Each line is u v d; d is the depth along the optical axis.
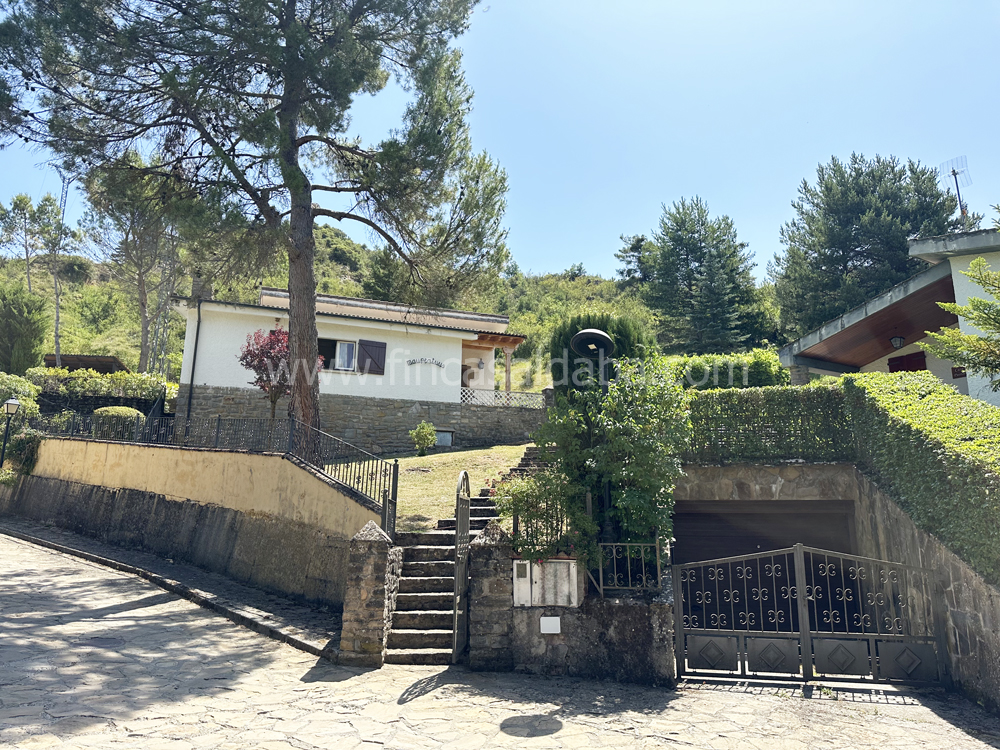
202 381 19.09
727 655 6.88
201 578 11.32
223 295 19.33
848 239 29.53
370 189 13.82
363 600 7.12
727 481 10.03
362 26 13.36
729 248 37.69
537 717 5.48
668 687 6.46
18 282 32.66
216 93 11.99
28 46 10.95
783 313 32.03
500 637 6.94
